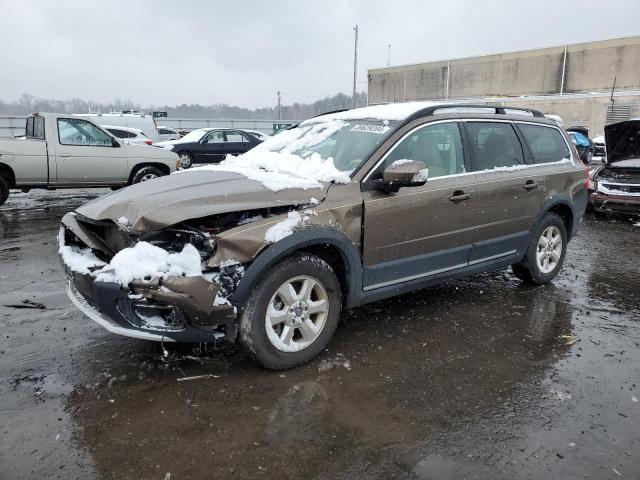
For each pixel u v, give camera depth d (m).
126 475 2.38
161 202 3.10
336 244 3.39
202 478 2.37
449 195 4.05
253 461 2.49
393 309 4.52
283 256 3.15
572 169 5.30
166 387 3.11
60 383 3.13
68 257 3.27
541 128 5.18
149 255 2.84
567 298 4.92
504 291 5.08
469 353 3.68
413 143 3.94
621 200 9.00
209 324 2.94
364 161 3.69
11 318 4.09
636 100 30.34
